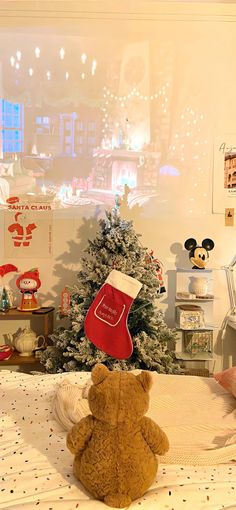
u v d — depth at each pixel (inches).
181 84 125.5
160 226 128.0
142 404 51.4
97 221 127.4
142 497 50.5
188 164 127.1
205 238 128.8
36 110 125.4
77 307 106.7
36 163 126.0
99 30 123.4
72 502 49.0
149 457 51.0
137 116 126.0
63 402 69.7
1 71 124.2
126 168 127.0
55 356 110.0
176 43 124.4
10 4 121.4
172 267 128.6
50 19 122.7
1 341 127.9
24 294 120.7
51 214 126.8
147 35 124.0
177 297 121.1
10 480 53.2
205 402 75.3
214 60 125.1
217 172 127.2
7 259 126.9
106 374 52.8
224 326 129.6
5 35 122.9
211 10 123.2
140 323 107.1
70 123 125.8
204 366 119.7
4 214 126.1
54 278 127.8
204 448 63.6
